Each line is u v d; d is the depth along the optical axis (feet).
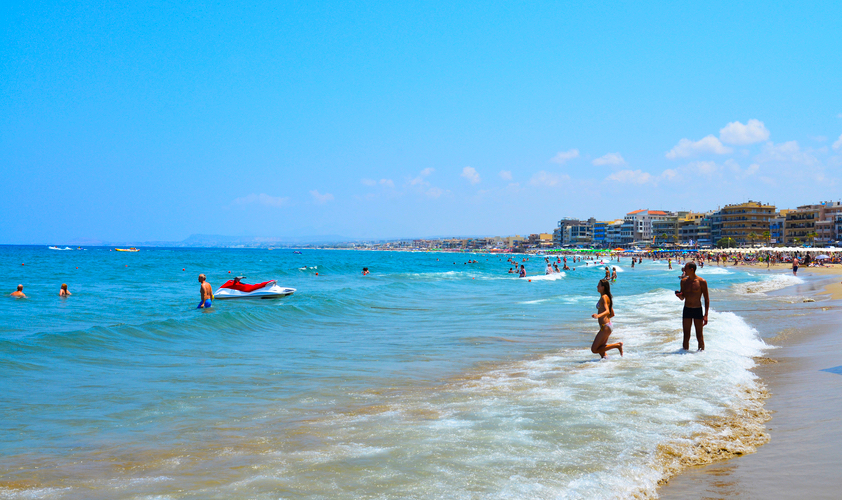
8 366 32.89
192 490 14.46
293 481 14.90
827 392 23.72
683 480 14.73
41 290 106.93
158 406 24.17
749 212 539.70
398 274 202.80
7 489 14.76
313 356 38.42
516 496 13.48
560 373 29.86
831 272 228.63
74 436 19.76
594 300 84.07
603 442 17.63
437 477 14.85
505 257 639.76
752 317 57.06
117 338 44.57
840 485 13.82
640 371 29.17
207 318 55.77
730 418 20.31
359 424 20.61
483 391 25.85
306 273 211.82
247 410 23.31
